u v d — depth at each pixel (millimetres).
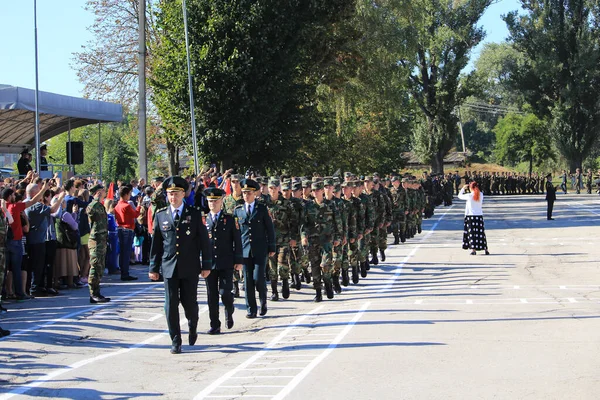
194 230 10125
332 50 38062
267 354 9672
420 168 91688
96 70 41625
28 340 10977
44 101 24047
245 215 12703
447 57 69875
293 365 8828
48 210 15023
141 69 24672
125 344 10859
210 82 30984
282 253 14219
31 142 30562
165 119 32719
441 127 71438
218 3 30953
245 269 12695
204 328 12078
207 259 10273
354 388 7508
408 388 7406
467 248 21734
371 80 41250
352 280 16531
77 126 29500
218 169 34125
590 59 71500
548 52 73438
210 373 8742
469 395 7059
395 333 10445
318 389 7547
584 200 57562
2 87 23203
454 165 106000
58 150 74625
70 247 15977
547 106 76000
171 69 31422
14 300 14562
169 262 10078
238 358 9578
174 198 10047
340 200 15172
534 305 12484
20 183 14852
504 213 43219
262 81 31672
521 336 9883
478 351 9031
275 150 34812
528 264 18766
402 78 43656
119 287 16672
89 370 9070
